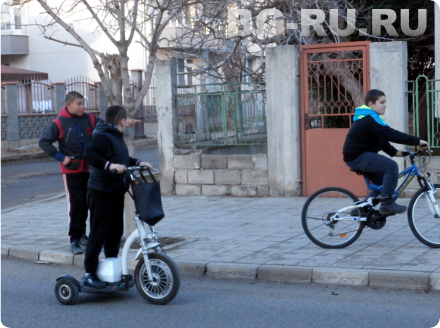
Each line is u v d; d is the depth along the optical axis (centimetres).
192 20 1268
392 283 582
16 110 2122
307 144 1064
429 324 481
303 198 1059
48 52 2997
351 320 498
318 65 1049
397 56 988
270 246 732
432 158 983
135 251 743
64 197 1235
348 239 702
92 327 506
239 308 543
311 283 614
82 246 764
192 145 1166
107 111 581
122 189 576
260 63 1265
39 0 756
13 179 1595
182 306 555
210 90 1173
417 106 998
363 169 681
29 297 606
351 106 1034
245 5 1228
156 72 1162
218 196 1133
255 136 1119
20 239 842
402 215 868
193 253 716
